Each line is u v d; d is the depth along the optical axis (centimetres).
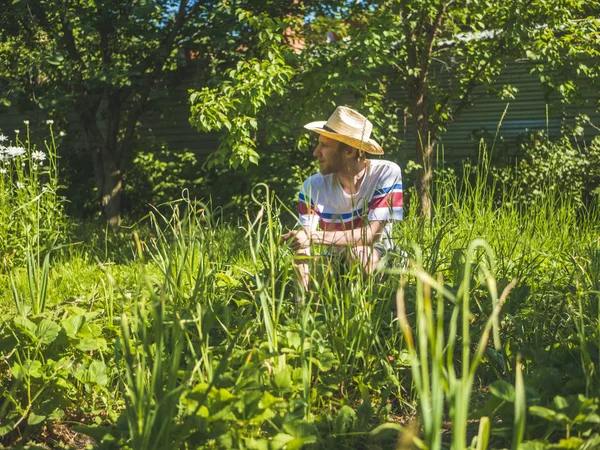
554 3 1030
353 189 452
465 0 1055
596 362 282
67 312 330
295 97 1060
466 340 178
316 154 457
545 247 556
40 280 377
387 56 1041
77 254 775
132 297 355
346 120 445
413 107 1129
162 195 1520
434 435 174
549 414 207
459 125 1423
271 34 991
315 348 305
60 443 278
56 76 1252
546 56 1058
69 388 291
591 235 586
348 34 1109
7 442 278
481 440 192
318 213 459
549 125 1384
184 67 1391
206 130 966
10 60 1247
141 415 211
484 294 396
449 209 613
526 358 314
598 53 1059
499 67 1155
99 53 1309
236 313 370
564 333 343
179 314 303
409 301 376
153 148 1565
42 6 1186
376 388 321
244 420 220
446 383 190
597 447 203
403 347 345
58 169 1545
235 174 1405
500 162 1320
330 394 292
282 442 211
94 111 1373
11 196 754
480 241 185
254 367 247
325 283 351
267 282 299
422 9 1039
